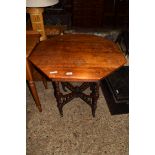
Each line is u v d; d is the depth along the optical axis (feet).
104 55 6.91
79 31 14.47
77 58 6.74
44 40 7.82
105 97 8.81
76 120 7.76
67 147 6.80
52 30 9.81
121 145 6.84
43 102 8.57
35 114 8.00
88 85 7.98
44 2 7.39
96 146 6.81
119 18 15.06
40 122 7.67
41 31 8.43
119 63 6.52
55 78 6.02
